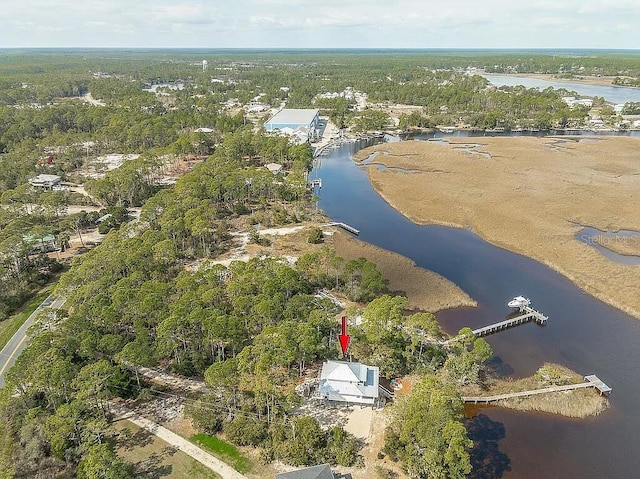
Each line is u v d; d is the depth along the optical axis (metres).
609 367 68.75
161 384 62.91
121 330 66.75
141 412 57.88
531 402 60.91
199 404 56.75
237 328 62.66
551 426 57.78
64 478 47.75
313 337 61.09
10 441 50.47
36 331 64.50
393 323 67.25
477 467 51.56
